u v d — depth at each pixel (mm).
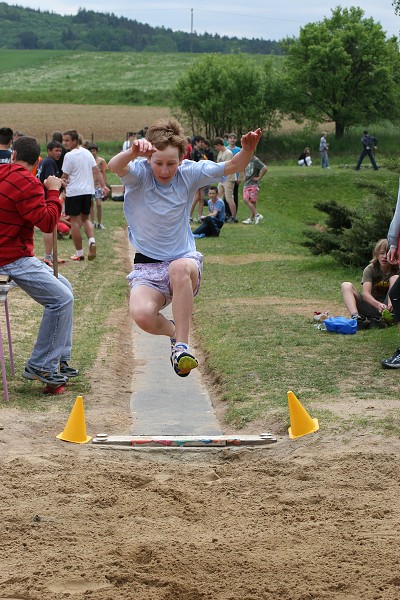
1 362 8070
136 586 4332
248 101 64875
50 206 8109
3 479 5969
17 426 7234
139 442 6941
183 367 6078
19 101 90250
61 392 8438
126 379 9383
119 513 5402
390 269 11430
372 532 5023
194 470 6359
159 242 6363
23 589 4293
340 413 7449
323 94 67375
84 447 6883
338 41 66125
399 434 6855
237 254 19094
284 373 8977
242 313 12453
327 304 13227
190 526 5207
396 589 4277
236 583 4375
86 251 18531
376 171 43062
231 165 6328
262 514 5395
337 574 4453
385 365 9039
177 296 6160
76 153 16547
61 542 4902
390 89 68812
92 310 12656
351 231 16656
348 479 5973
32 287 8211
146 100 91562
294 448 6777
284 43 68812
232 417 7742
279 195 37562
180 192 6324
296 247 20172
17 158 8156
